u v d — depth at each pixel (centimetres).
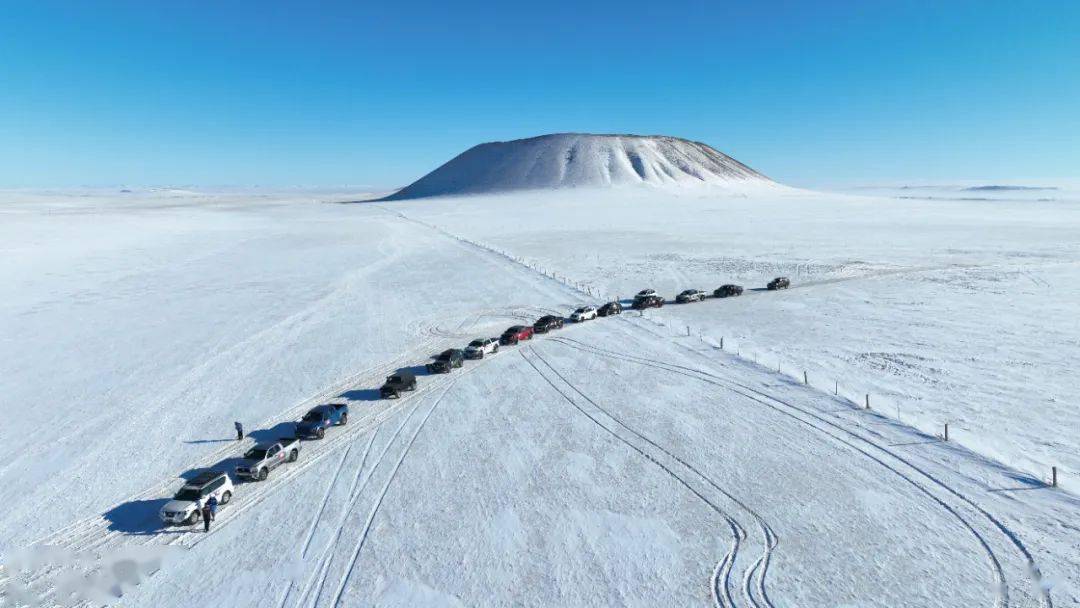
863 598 1530
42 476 2261
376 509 1991
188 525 1919
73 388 3152
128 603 1582
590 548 1770
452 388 3072
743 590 1577
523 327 3925
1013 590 1531
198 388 3125
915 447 2302
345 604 1564
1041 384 2944
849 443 2358
